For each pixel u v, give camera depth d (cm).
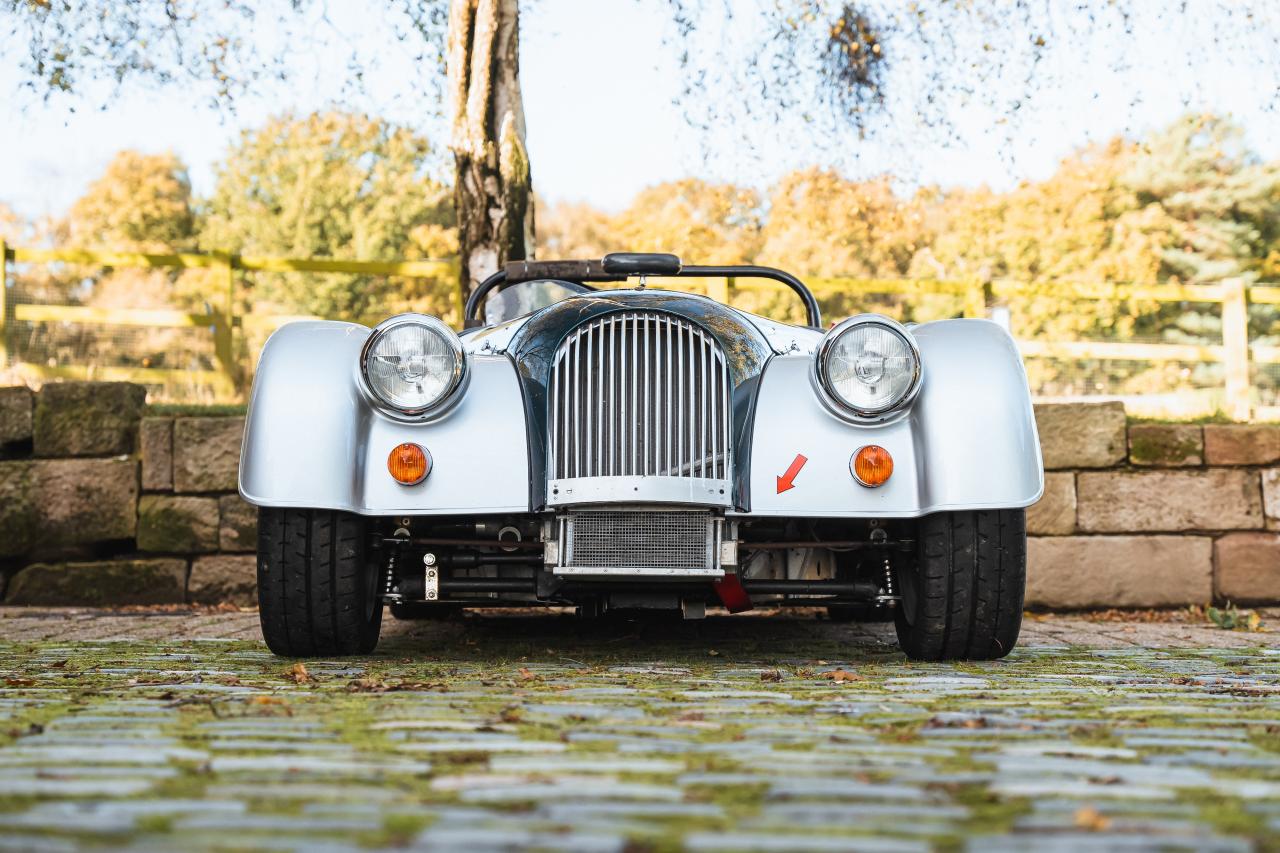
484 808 147
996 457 319
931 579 329
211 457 598
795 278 459
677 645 399
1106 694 266
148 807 146
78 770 171
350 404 324
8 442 604
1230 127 2088
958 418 321
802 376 329
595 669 316
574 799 153
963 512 328
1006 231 2081
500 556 334
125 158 2784
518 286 433
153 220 2736
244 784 160
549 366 323
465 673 304
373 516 327
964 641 334
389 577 343
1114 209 2119
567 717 224
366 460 321
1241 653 370
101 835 132
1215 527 602
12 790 156
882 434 322
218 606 591
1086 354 789
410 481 316
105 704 240
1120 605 598
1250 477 603
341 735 203
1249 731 213
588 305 336
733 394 322
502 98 671
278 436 320
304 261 788
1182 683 289
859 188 1296
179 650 364
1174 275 2089
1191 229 2103
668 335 321
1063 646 394
